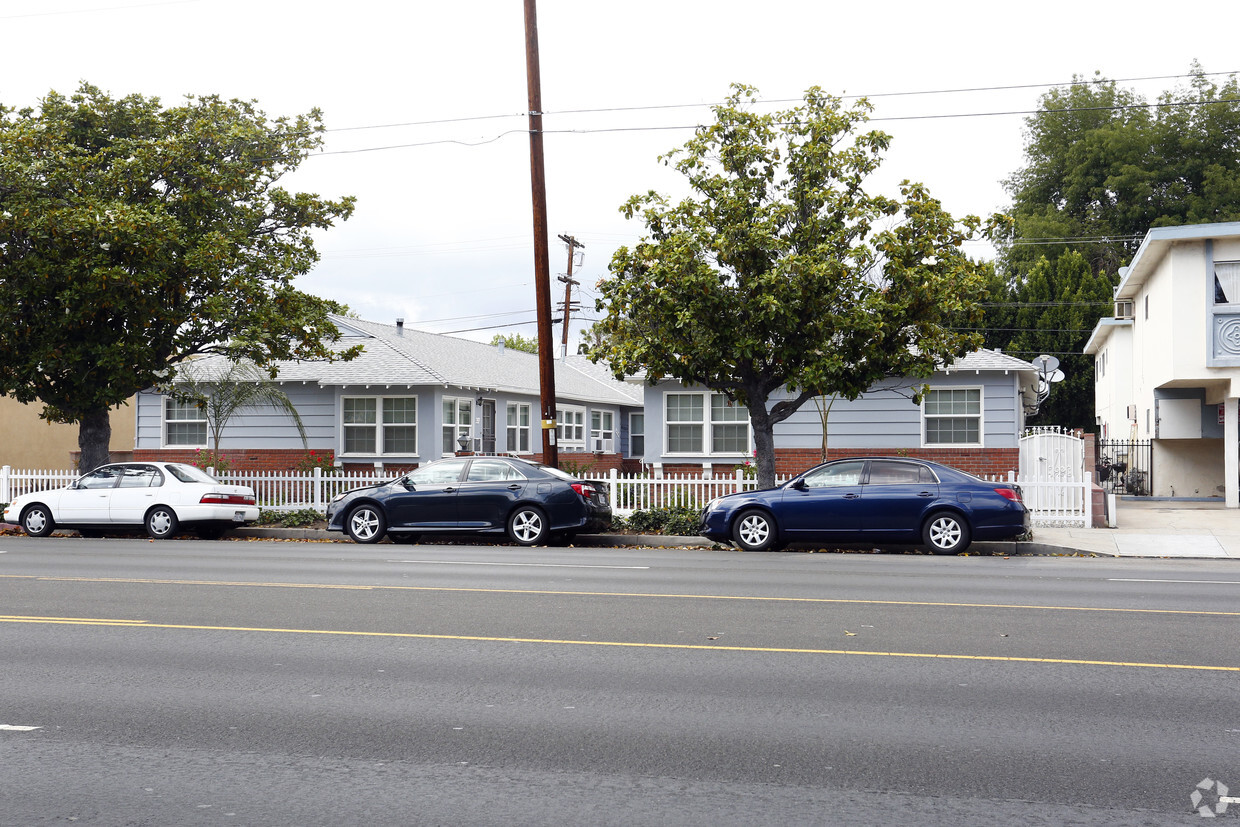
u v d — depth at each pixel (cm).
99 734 630
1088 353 4731
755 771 560
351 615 1036
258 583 1284
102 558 1625
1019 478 2672
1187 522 2211
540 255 2159
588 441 4009
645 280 1962
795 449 2744
